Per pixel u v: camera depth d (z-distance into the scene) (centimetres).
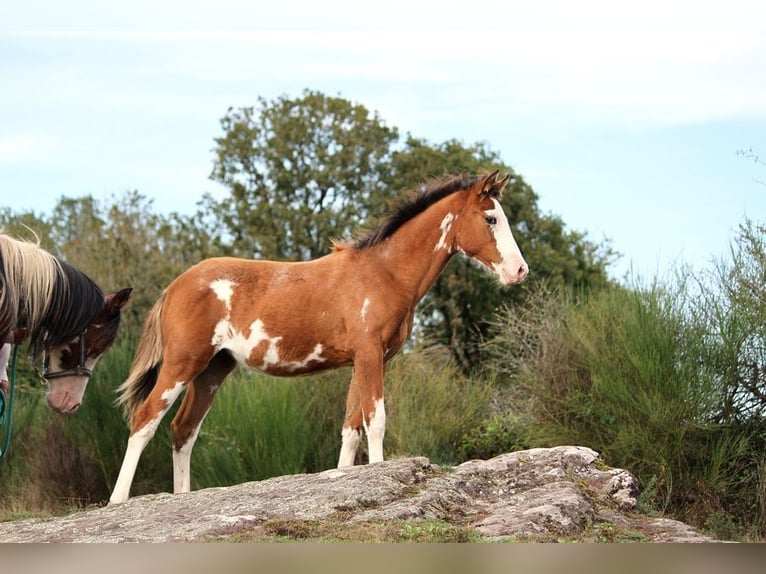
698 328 1069
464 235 873
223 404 1304
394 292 854
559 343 1186
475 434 1277
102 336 753
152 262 2016
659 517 681
